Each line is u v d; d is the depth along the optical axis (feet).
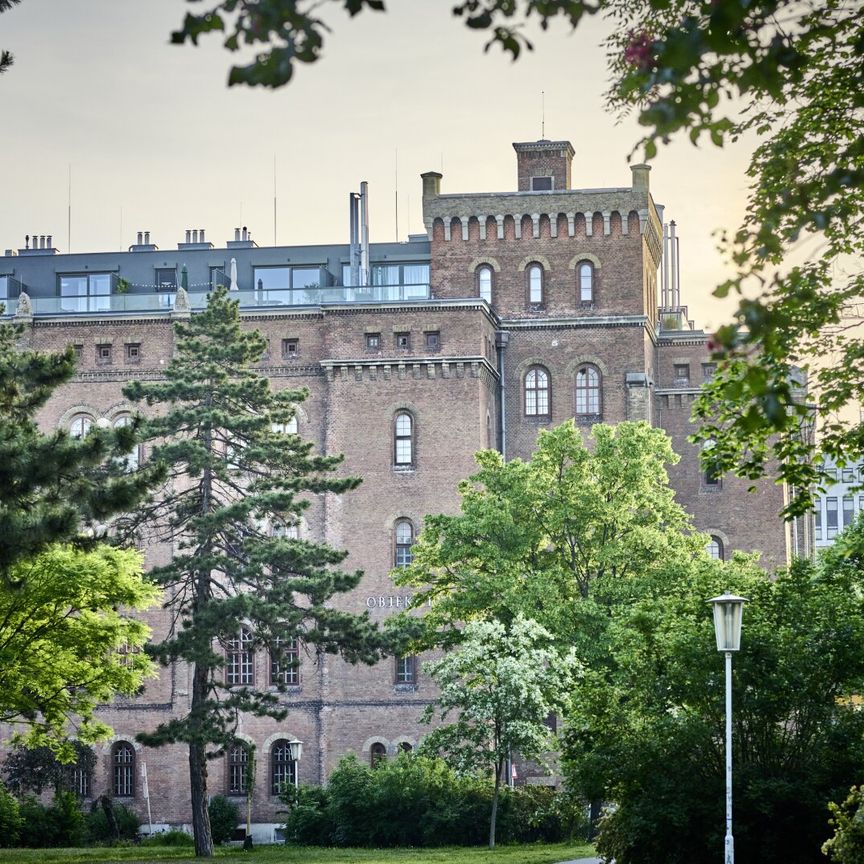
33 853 442.50
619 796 287.07
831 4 133.28
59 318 647.97
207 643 442.09
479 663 472.85
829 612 280.72
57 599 381.60
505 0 73.05
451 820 468.34
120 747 617.21
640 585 475.31
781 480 197.57
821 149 175.63
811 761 272.72
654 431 516.32
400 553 618.03
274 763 609.01
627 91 88.84
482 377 628.28
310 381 634.02
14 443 270.26
